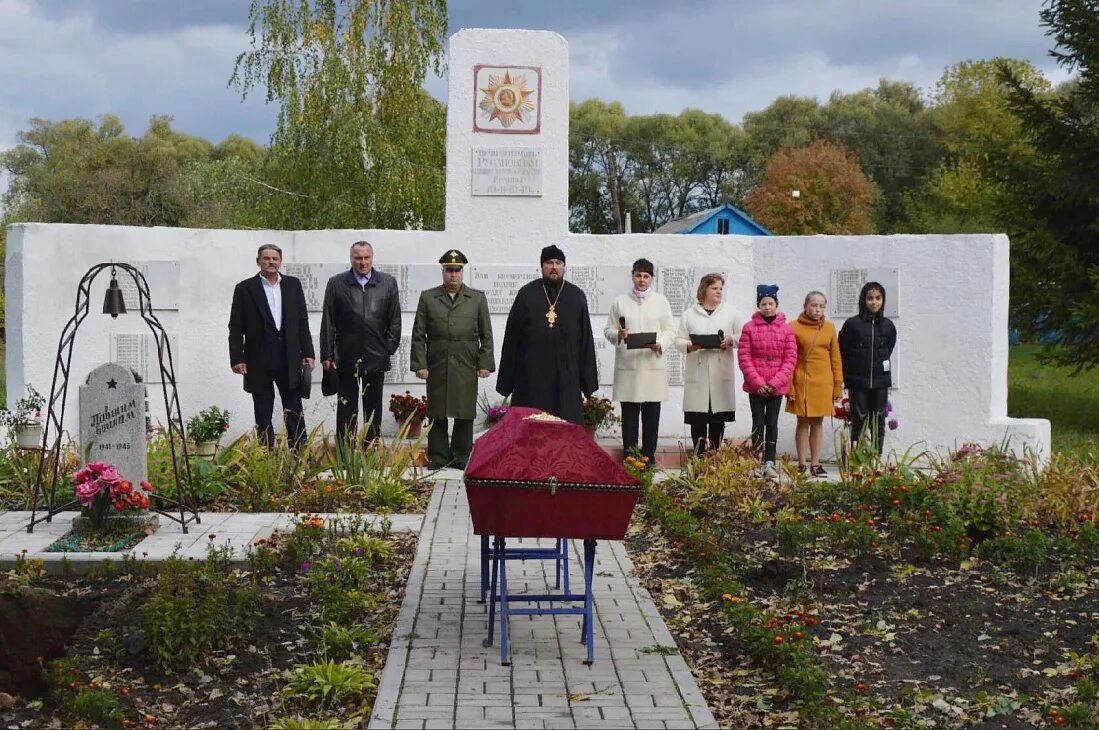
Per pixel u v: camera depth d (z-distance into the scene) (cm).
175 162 4278
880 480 938
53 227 1237
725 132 6462
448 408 1128
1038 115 1903
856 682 586
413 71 2242
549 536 580
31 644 579
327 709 541
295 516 855
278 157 2272
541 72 1295
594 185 6384
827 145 5497
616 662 594
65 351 1238
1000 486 874
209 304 1273
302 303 1138
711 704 551
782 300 1314
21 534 838
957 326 1264
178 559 737
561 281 1012
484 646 615
